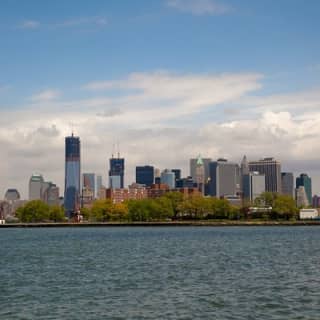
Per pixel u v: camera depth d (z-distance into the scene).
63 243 189.25
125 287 70.69
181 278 79.12
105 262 108.06
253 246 156.88
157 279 78.38
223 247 153.25
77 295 64.81
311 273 83.31
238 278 78.19
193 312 54.06
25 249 156.12
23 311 55.50
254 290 66.56
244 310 54.81
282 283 72.12
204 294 64.12
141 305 57.84
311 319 50.97
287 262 102.38
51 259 117.62
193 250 141.25
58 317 52.53
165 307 56.56
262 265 96.81
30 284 75.00
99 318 51.94
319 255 119.62
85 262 108.69
